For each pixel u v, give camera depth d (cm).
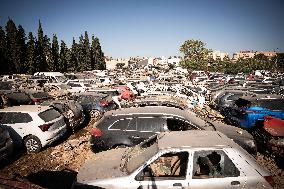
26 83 2520
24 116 958
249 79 3275
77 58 7469
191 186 456
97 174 511
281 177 714
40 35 6344
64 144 999
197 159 472
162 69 7931
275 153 795
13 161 881
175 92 1995
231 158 469
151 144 565
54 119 1001
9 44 6203
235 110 1128
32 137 941
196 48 5212
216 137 530
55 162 855
